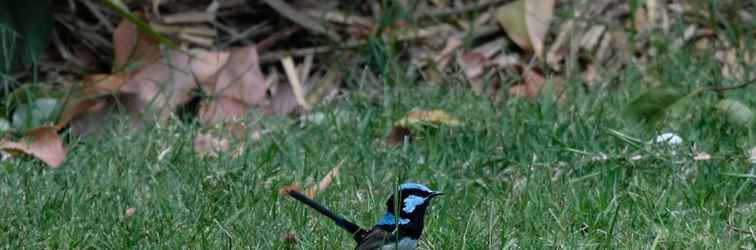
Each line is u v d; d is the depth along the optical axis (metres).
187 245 9.29
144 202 10.25
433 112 11.80
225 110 12.37
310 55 13.55
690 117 12.07
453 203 10.16
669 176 10.62
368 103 12.63
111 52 13.27
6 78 12.05
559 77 13.46
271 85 13.18
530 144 11.31
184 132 11.78
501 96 12.72
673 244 9.21
